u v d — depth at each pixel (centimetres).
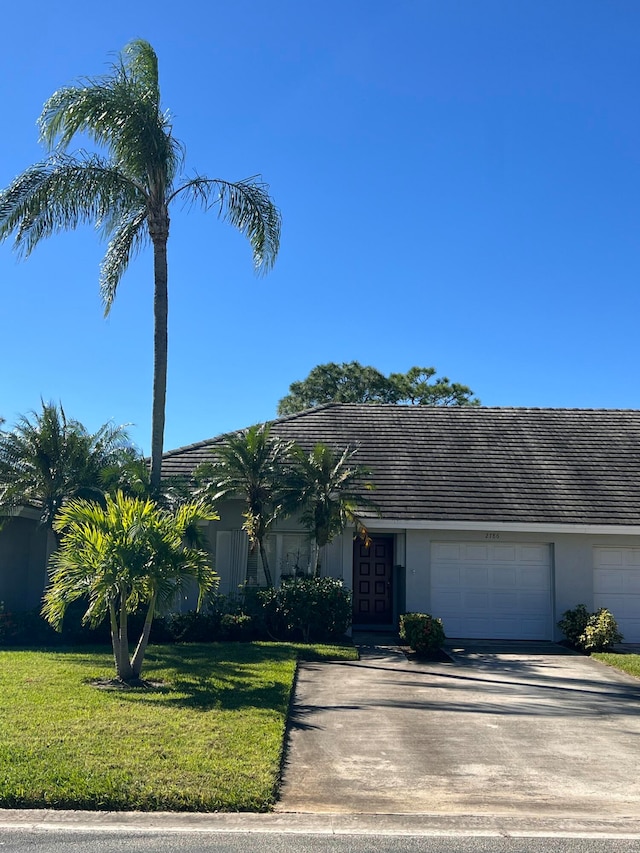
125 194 1759
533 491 1959
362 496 1858
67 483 1711
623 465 2095
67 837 604
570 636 1748
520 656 1602
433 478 2000
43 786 679
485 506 1891
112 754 771
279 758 793
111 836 607
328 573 1900
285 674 1218
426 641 1562
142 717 915
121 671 1134
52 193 1675
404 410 2391
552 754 877
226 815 661
